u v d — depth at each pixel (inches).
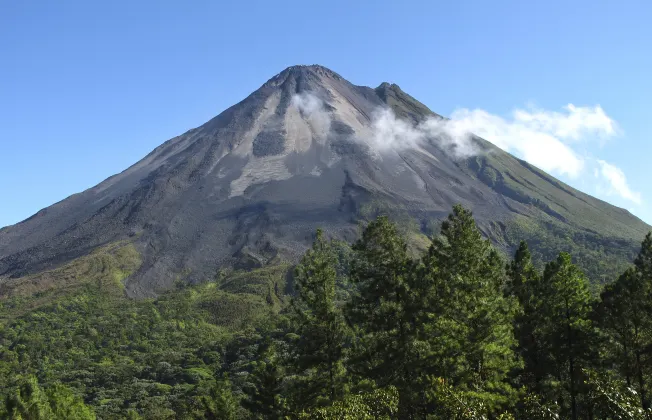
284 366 1750.7
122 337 5905.5
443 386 947.3
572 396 1567.4
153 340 5728.3
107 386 4549.7
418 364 1416.1
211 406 2263.8
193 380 4318.4
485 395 1168.8
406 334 1525.6
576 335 1699.1
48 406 2635.3
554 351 1689.2
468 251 1489.9
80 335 6023.6
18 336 5940.0
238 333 5339.6
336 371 1626.5
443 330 1379.2
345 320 1640.0
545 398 1585.9
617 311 1675.7
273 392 1787.6
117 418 3595.0
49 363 5246.1
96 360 5374.0
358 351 1574.8
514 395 1294.3
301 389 1619.1
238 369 4065.0
